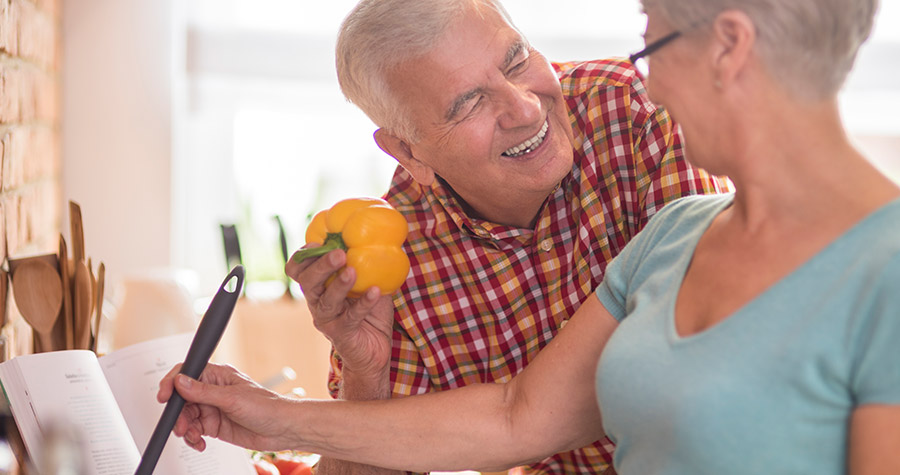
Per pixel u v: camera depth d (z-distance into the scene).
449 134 1.37
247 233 2.82
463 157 1.38
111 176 2.79
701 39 0.87
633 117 1.44
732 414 0.85
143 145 2.79
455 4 1.32
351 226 1.21
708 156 0.91
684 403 0.88
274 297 2.37
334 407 1.22
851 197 0.84
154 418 1.32
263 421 1.20
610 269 1.14
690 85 0.89
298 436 1.22
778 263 0.87
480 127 1.34
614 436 1.00
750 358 0.85
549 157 1.38
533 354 1.55
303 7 2.93
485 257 1.54
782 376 0.83
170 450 1.32
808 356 0.81
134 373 1.34
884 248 0.79
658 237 1.08
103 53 2.75
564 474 1.58
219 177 3.03
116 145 2.78
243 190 3.04
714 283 0.92
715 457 0.86
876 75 3.07
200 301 2.60
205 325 1.16
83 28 2.73
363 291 1.22
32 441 1.18
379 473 1.36
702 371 0.87
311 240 1.25
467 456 1.19
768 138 0.86
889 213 0.81
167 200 2.82
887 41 3.05
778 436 0.83
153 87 2.78
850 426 0.80
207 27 2.89
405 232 1.24
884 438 0.75
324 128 3.07
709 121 0.89
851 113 3.11
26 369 1.22
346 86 1.46
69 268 1.54
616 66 1.52
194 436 1.24
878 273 0.78
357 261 1.19
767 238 0.89
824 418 0.81
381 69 1.37
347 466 1.38
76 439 0.94
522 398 1.18
